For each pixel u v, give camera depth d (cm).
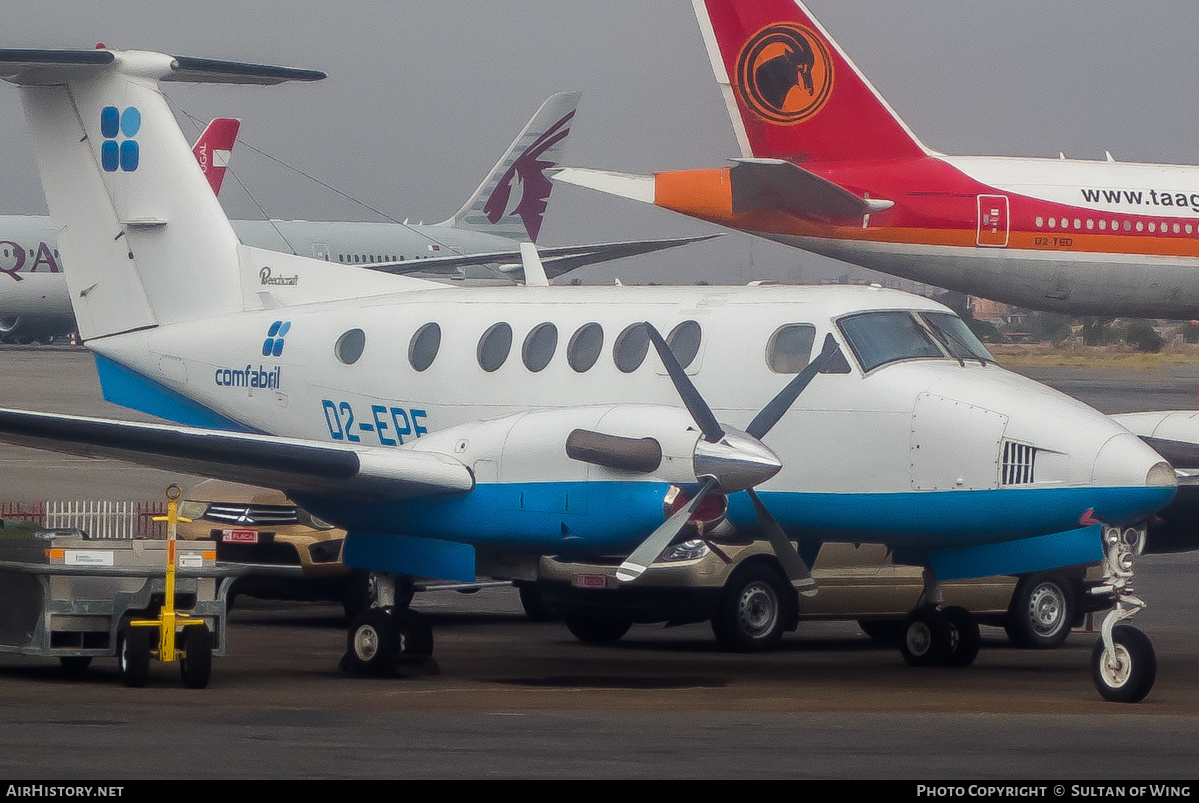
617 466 4072
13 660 4509
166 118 5953
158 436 4134
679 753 2955
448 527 4312
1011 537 4322
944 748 3053
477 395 5031
